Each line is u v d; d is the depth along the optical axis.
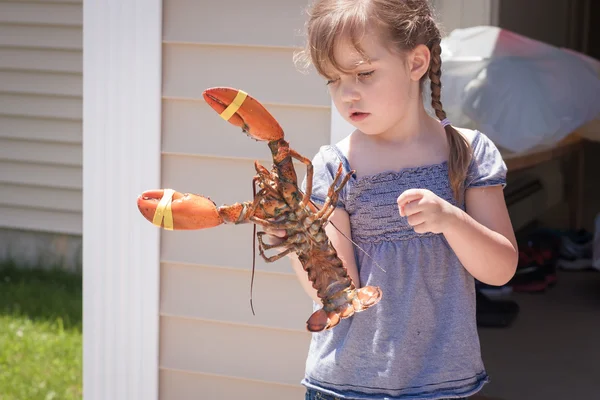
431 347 1.97
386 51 1.87
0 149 6.25
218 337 3.04
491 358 4.18
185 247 3.03
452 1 4.45
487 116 3.97
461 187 2.02
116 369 3.12
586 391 3.73
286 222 1.78
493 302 4.88
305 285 2.04
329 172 2.10
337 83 1.92
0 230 6.36
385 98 1.89
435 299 1.99
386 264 2.00
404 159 2.05
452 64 4.10
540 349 4.31
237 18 2.90
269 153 2.92
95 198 3.07
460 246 1.88
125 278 3.08
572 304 5.12
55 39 6.00
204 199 1.75
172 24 2.96
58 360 4.82
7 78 6.14
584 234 6.20
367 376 1.97
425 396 1.93
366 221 2.03
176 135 3.00
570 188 6.69
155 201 1.73
